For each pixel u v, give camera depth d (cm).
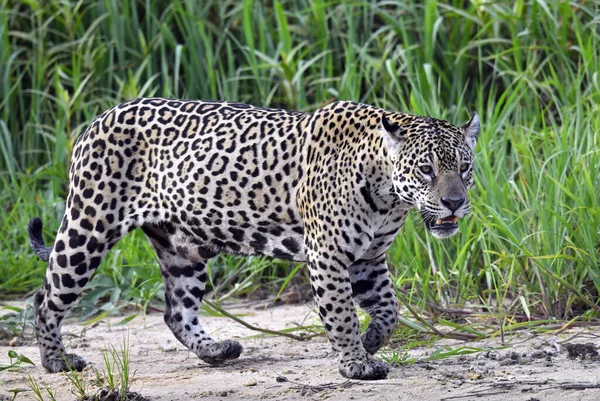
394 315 993
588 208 1142
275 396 883
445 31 1683
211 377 970
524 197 1269
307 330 1167
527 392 853
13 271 1475
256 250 1012
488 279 1185
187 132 1009
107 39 1783
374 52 1719
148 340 1180
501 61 1567
